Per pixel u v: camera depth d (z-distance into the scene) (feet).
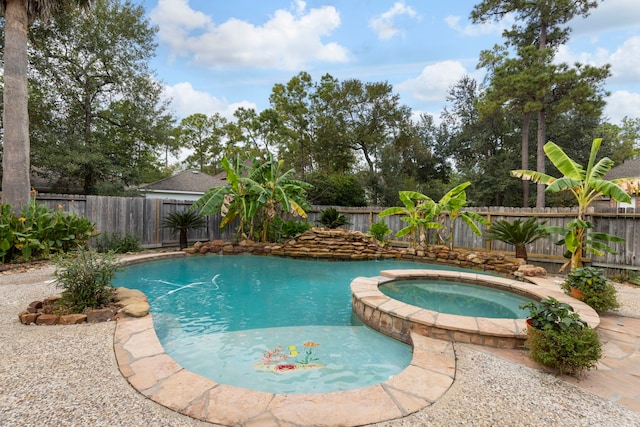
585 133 60.49
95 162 48.88
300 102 83.10
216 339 12.94
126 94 54.54
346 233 33.24
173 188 63.67
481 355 10.68
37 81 46.16
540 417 7.39
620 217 24.18
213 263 29.14
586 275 16.05
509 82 46.85
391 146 63.62
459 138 73.00
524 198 60.95
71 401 7.46
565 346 9.08
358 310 15.71
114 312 13.10
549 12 49.21
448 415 7.36
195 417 7.02
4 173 26.13
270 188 35.19
